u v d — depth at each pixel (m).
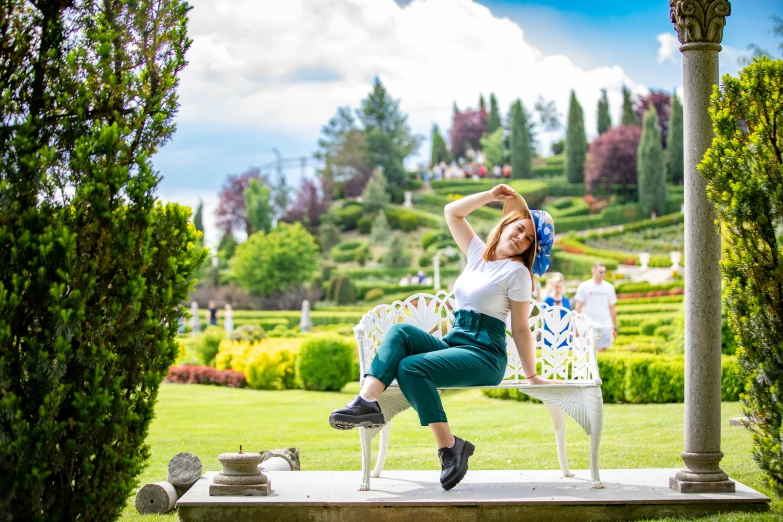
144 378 3.53
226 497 4.02
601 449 6.19
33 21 3.41
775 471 4.07
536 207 61.12
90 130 3.42
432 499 3.96
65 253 3.19
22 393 3.22
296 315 40.16
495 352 4.24
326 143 73.06
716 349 4.16
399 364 4.09
